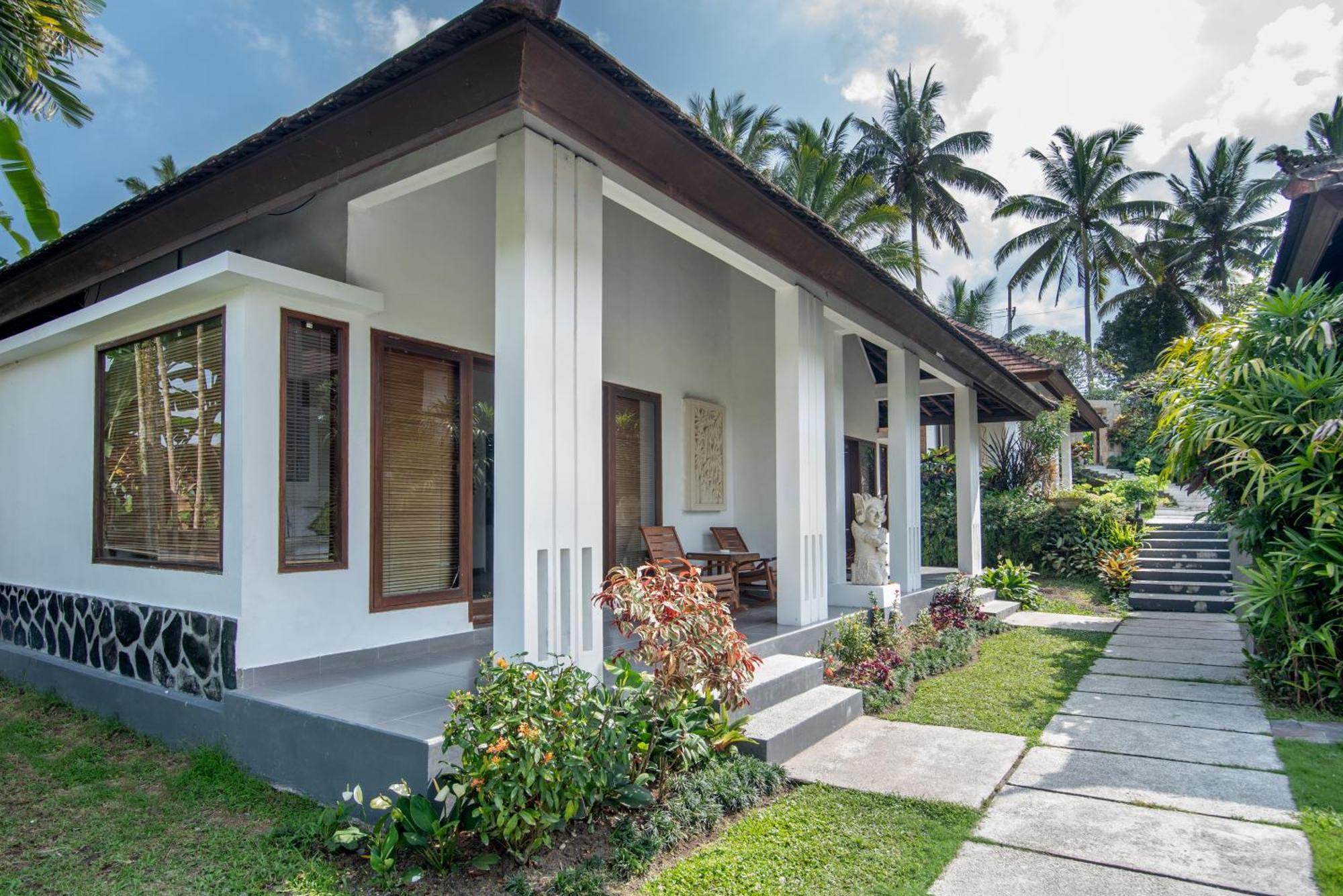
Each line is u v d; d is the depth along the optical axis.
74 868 3.38
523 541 3.99
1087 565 13.05
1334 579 5.68
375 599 5.44
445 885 3.18
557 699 3.47
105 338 6.03
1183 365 7.30
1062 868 3.36
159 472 5.52
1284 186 5.34
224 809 3.97
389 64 3.51
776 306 6.86
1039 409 13.80
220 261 4.54
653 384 8.52
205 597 4.96
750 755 4.55
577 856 3.41
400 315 5.71
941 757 4.80
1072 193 33.97
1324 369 6.15
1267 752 4.84
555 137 4.18
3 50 6.43
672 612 4.02
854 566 8.27
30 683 6.16
